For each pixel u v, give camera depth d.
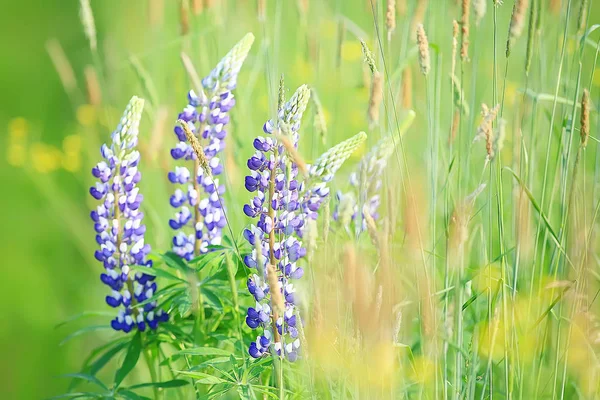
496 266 2.60
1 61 5.02
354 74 3.20
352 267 2.29
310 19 3.19
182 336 2.57
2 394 3.04
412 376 2.51
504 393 2.48
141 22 4.21
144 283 2.58
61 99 4.80
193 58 3.03
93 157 3.70
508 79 3.03
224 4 3.11
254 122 3.17
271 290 2.31
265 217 2.45
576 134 2.71
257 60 2.93
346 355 2.36
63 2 5.70
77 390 3.02
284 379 2.48
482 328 2.48
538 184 2.71
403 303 2.40
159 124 2.79
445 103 2.89
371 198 2.56
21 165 3.97
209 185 2.59
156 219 2.93
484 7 2.49
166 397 2.66
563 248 2.49
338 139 2.93
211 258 2.51
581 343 2.44
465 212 2.39
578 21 2.52
